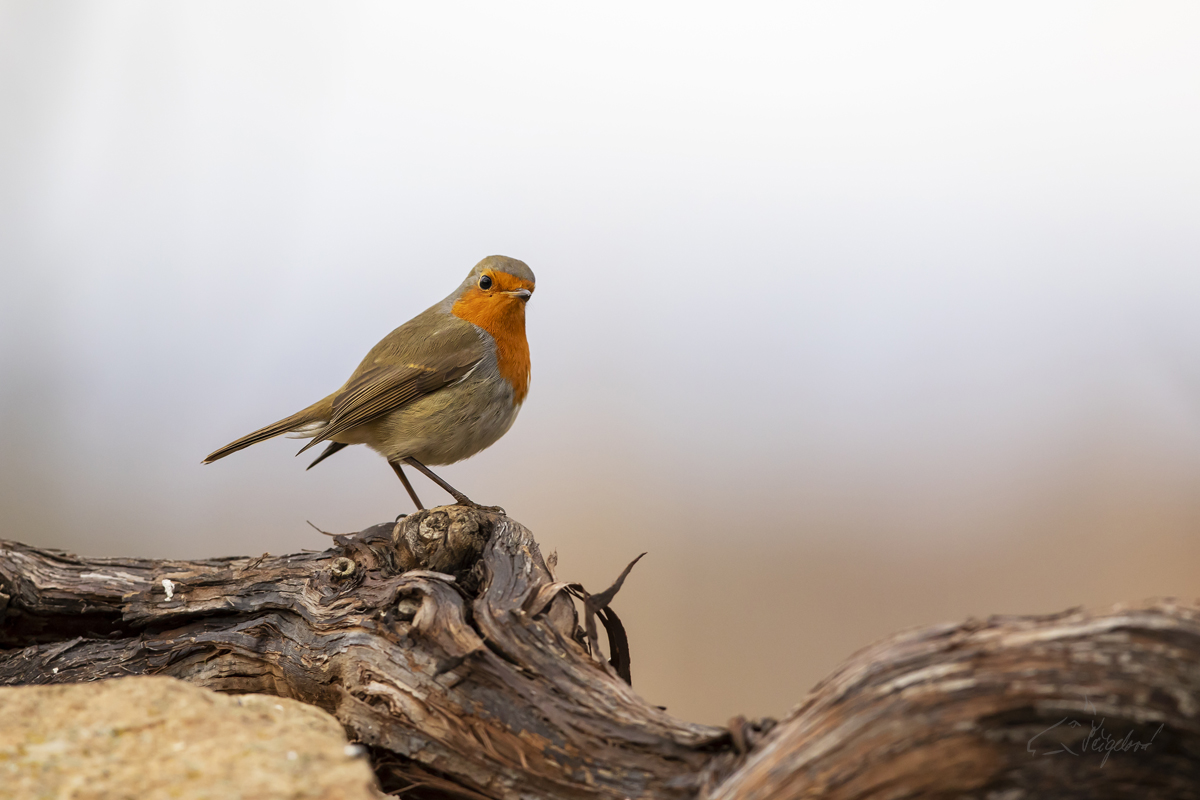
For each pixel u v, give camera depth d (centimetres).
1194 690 401
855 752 435
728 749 515
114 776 429
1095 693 409
